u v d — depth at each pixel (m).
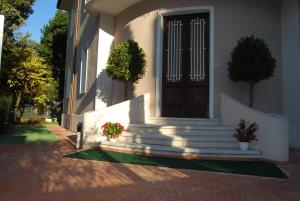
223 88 10.44
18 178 6.15
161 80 11.16
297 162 7.98
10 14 22.91
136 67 10.76
